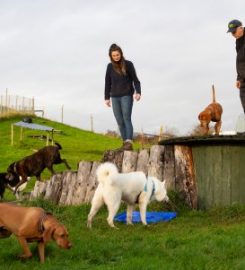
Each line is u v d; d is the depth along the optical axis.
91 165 12.72
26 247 6.93
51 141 33.19
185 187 11.90
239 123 11.86
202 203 11.69
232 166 11.25
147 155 12.36
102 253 7.21
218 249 7.21
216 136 10.96
